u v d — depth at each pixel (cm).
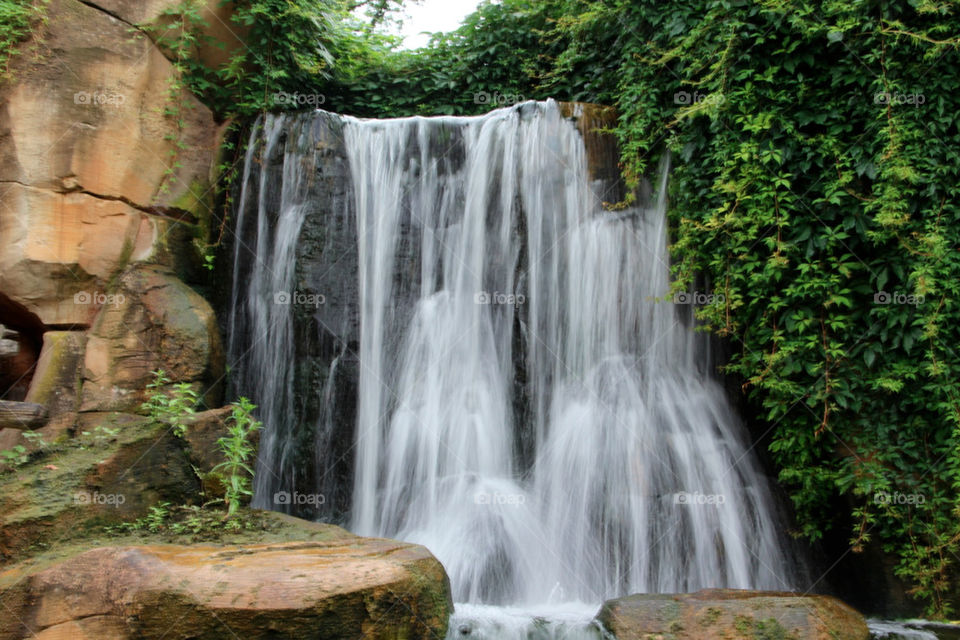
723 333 671
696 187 718
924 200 603
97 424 644
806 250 632
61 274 682
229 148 841
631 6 825
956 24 598
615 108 829
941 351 587
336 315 772
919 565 580
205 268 801
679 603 480
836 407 611
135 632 404
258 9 866
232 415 632
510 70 1059
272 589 406
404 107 1089
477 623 505
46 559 472
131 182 744
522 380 743
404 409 750
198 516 560
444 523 681
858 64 630
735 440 705
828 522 641
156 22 780
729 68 677
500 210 793
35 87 689
